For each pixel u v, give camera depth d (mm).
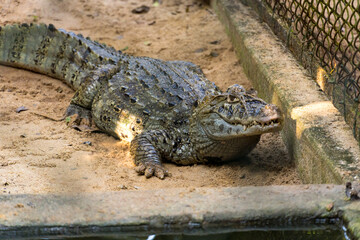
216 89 9320
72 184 7172
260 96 9742
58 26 13555
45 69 11250
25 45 11461
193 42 12805
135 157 8086
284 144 8461
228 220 5500
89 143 8656
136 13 14695
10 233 5352
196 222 5500
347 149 6801
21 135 8648
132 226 5441
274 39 10766
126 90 9109
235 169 7949
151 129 8555
